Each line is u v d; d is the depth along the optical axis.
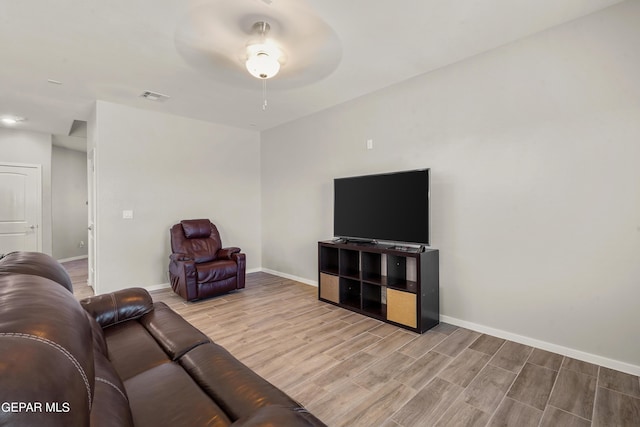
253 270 5.62
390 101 3.58
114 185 4.12
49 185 5.66
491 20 2.36
